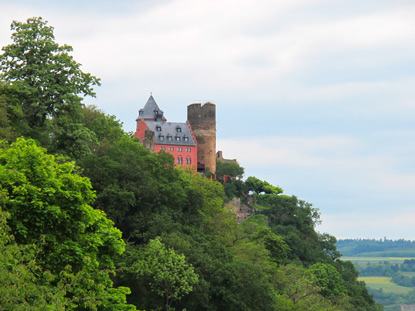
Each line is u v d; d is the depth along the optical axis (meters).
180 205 146.50
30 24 126.19
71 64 126.06
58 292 50.75
